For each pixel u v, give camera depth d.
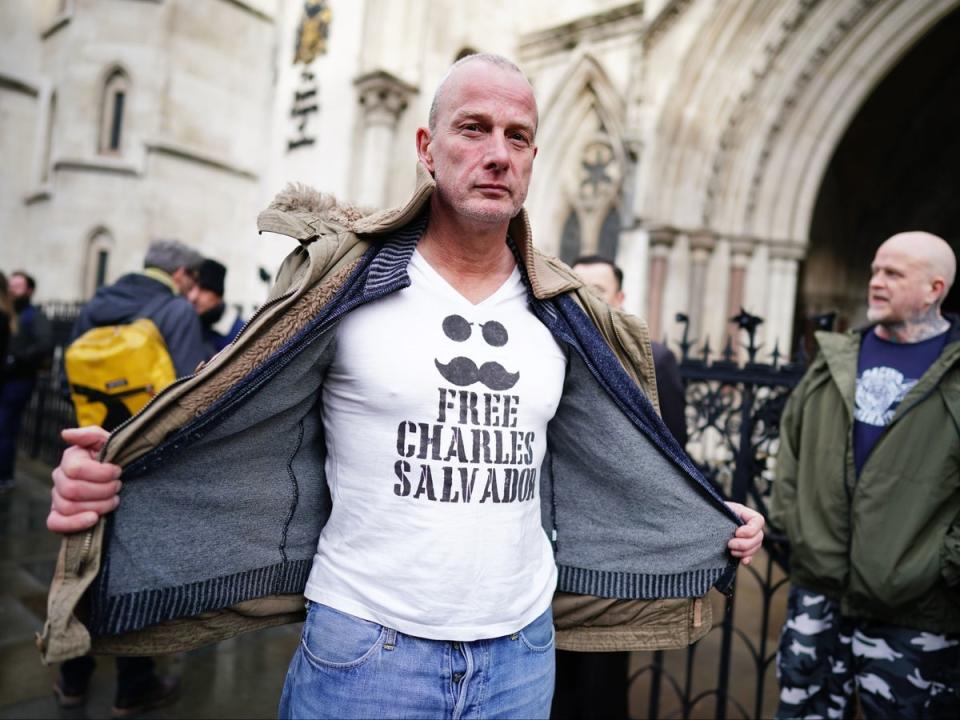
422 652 1.11
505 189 1.14
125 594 1.04
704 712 2.75
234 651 3.10
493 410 1.16
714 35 7.56
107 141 11.72
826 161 7.47
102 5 11.51
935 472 1.79
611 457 1.36
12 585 3.60
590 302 1.36
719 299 7.79
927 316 1.97
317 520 1.27
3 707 2.51
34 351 5.39
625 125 8.19
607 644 1.45
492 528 1.15
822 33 7.14
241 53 12.52
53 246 11.40
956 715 1.84
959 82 8.95
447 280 1.23
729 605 1.43
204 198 12.06
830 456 2.00
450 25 9.37
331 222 1.24
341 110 9.12
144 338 2.43
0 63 12.69
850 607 1.90
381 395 1.11
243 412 1.08
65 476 0.95
